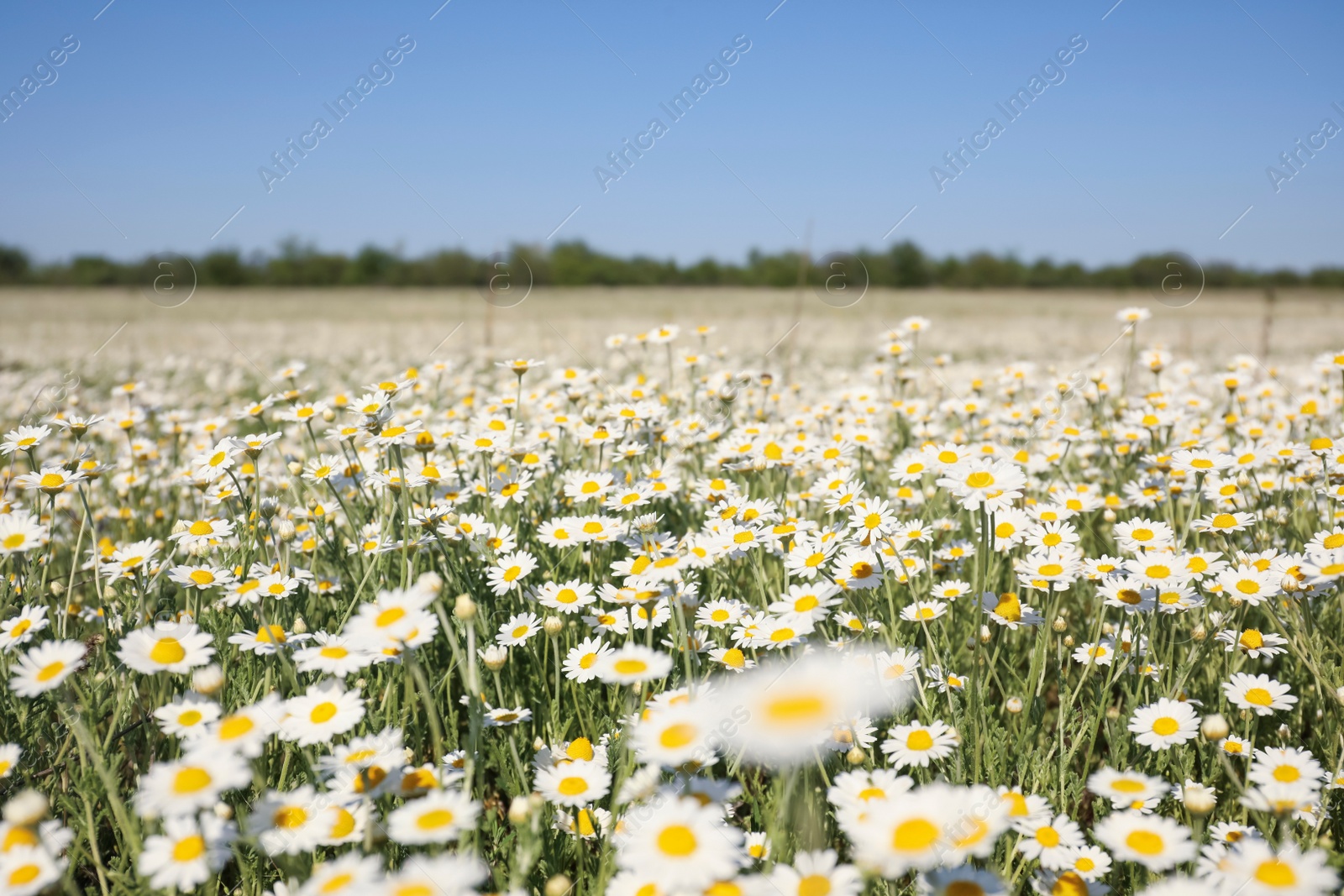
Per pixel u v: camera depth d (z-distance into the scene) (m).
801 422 4.57
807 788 1.62
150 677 2.06
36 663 1.55
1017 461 3.52
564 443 4.00
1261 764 1.65
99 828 1.83
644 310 22.25
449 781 1.43
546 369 8.83
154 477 4.30
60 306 25.19
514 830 1.64
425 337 15.51
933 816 1.19
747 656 2.19
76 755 1.95
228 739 1.38
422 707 2.09
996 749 1.81
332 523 3.11
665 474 3.04
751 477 3.49
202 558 2.55
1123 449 3.99
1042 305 24.73
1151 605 2.10
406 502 2.25
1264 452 2.83
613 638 2.27
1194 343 11.49
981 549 1.80
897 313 21.33
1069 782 1.83
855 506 2.45
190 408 7.32
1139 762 1.96
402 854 1.58
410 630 1.42
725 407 4.39
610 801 1.76
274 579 2.23
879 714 1.87
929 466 1.91
